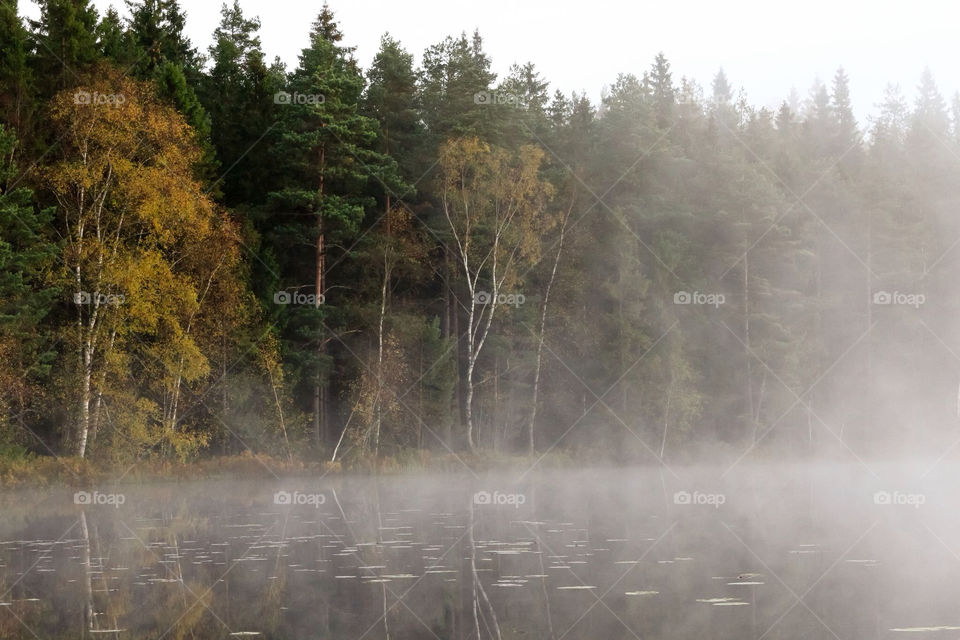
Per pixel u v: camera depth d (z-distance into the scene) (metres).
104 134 38.66
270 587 15.71
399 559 18.95
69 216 40.28
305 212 51.59
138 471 38.97
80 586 15.83
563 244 57.84
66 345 40.41
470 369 51.97
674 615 13.58
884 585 16.08
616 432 56.56
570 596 15.02
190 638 12.13
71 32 47.50
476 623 13.01
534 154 51.91
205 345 43.25
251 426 45.81
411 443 52.84
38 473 35.38
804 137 88.88
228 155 57.94
